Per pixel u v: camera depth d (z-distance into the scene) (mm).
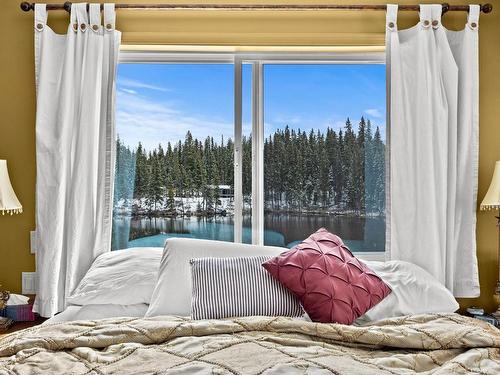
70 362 1665
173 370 1532
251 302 2195
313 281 2203
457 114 3057
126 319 2010
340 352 1703
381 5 3021
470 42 3039
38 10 2928
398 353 1797
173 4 3027
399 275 2639
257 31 3090
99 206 2949
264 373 1503
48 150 2918
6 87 3018
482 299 3141
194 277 2271
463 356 1654
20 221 3025
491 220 3137
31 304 2926
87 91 2936
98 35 2955
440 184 2988
